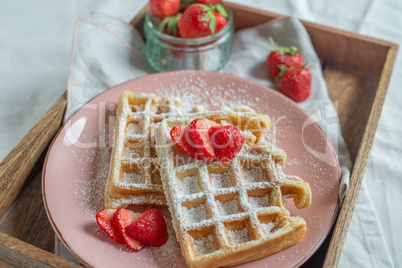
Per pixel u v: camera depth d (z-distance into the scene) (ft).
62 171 1.60
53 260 1.41
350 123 1.89
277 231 1.44
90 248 1.46
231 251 1.40
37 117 2.00
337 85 2.00
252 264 1.44
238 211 1.49
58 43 2.25
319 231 1.50
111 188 1.53
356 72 2.05
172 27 1.95
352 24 2.40
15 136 1.95
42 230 1.60
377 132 1.95
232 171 1.53
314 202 1.57
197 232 1.45
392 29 2.36
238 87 1.84
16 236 1.58
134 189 1.53
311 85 1.94
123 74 1.95
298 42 2.03
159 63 2.01
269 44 2.08
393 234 1.69
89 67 1.89
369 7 2.44
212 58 1.99
